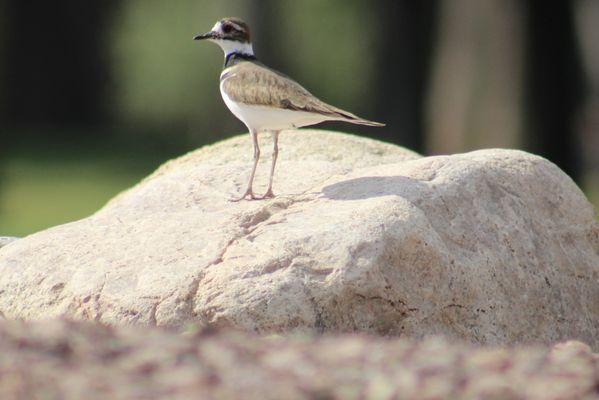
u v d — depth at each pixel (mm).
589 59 57062
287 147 16562
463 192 13156
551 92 34969
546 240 13531
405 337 11984
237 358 9836
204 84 59375
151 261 12477
